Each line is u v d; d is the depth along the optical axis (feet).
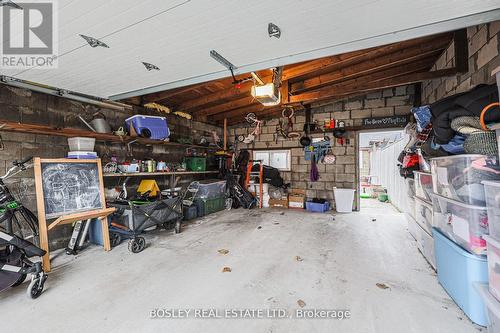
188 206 15.53
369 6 5.16
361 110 18.02
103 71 8.31
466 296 5.30
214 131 21.90
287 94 14.40
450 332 4.94
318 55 7.41
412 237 11.50
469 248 5.28
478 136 5.03
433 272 7.70
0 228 7.27
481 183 4.96
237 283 7.11
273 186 21.13
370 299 6.22
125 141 12.79
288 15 5.43
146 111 14.98
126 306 6.00
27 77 8.63
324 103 19.13
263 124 21.91
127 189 13.46
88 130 11.38
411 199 11.03
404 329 5.07
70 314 5.69
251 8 5.12
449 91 10.92
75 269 8.12
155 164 14.26
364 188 29.30
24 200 9.34
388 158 23.67
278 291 6.66
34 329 5.18
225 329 5.14
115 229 9.96
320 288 6.81
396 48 11.28
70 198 9.14
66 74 8.46
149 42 6.48
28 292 6.24
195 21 5.56
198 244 10.62
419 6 5.19
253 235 11.99
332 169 18.98
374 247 10.18
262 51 7.22
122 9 4.99
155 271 7.93
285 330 5.10
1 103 8.75
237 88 14.02
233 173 20.92
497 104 4.43
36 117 9.75
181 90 13.43
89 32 5.89
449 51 10.87
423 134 8.56
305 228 13.30
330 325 5.23
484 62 7.81
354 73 13.10
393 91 17.11
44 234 8.11
